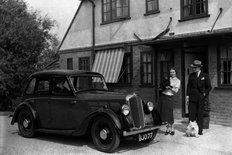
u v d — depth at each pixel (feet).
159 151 24.31
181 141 27.48
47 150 25.18
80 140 28.91
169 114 29.91
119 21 48.55
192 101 29.55
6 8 61.26
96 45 52.85
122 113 23.35
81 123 25.64
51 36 63.93
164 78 30.42
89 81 29.14
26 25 58.34
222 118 34.81
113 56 48.67
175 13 40.16
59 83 28.27
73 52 57.93
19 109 30.78
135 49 45.57
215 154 23.27
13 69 60.03
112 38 49.73
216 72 35.45
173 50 40.01
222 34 31.73
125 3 47.75
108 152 24.07
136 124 24.43
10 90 62.85
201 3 37.29
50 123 28.50
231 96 33.94
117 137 23.48
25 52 60.18
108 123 23.89
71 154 23.84
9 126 37.55
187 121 37.42
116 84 48.67
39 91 29.81
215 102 35.45
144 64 44.37
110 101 24.84
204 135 29.66
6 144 27.43
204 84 29.27
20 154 24.00
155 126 25.36
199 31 37.32
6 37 57.41
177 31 39.88
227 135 29.55
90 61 53.93
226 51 34.50
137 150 24.75
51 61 66.28
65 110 27.22
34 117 29.32
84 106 25.94
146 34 44.21
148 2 44.11
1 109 65.92
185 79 39.22
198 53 40.45
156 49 41.39
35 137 30.48
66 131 26.86
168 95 29.91
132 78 45.98
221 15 35.14
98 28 52.54
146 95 43.83
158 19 42.45
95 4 53.36
